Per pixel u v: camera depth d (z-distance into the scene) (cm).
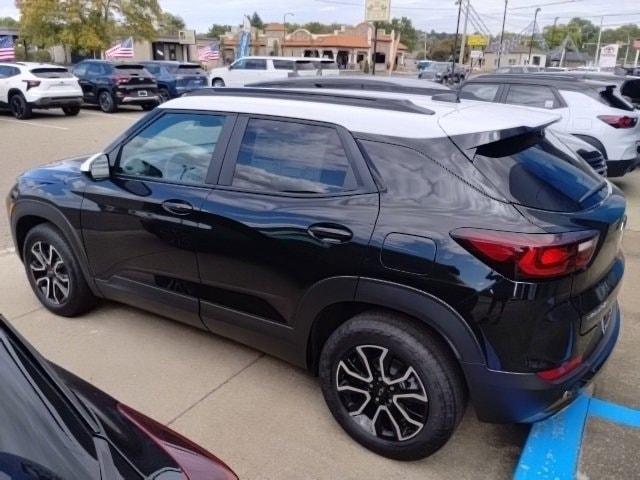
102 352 376
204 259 325
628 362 372
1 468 122
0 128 1448
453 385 254
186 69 2184
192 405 322
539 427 304
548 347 240
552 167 275
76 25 3344
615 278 283
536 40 7706
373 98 312
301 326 295
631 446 291
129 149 367
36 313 430
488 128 265
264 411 317
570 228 241
